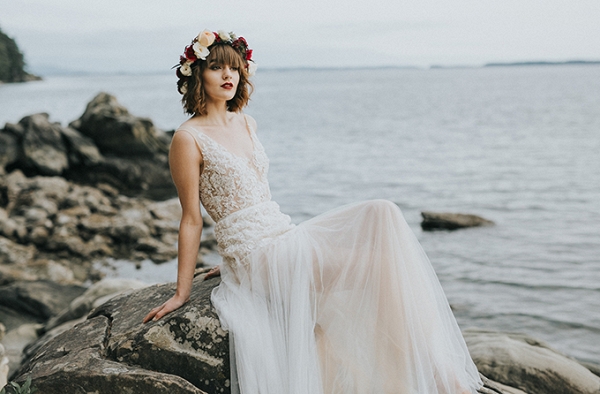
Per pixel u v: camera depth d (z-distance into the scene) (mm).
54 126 17938
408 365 2912
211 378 2969
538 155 21312
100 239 11664
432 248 10430
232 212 3412
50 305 7688
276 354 2979
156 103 63500
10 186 14492
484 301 7820
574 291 8094
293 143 27016
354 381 2963
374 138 28391
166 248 11297
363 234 3189
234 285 3307
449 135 28812
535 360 4254
